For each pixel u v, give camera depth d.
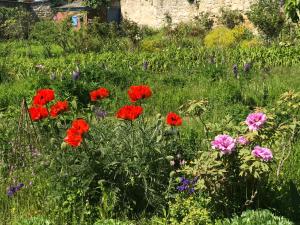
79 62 10.68
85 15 25.25
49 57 13.52
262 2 14.88
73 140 3.38
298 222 3.43
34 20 25.89
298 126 3.78
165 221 3.39
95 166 3.62
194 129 5.00
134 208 3.70
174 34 16.69
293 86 7.41
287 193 3.61
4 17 23.91
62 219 3.57
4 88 7.98
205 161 3.37
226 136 3.27
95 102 6.82
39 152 4.27
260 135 3.36
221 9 18.95
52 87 7.14
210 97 6.96
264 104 6.77
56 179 3.68
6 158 4.48
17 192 3.91
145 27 21.64
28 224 3.31
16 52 15.54
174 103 6.93
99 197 3.68
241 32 15.30
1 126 5.18
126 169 3.56
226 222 3.20
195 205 3.41
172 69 9.54
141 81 8.23
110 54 11.29
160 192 3.67
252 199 3.47
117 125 3.89
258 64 9.51
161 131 3.88
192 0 21.33
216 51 10.62
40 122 4.37
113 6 26.50
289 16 6.79
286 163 4.06
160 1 23.22
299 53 10.09
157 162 3.72
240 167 3.21
